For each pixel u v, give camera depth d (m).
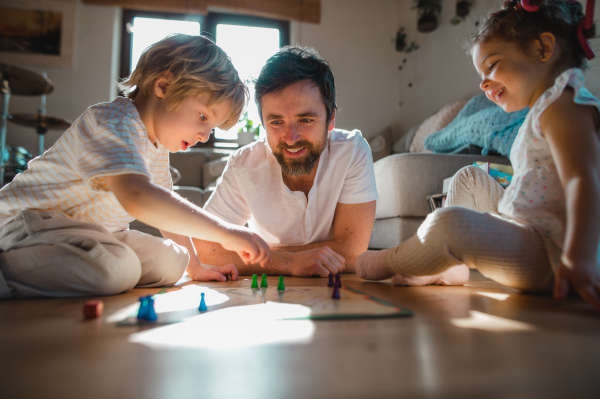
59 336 0.46
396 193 1.93
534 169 0.77
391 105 4.29
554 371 0.34
